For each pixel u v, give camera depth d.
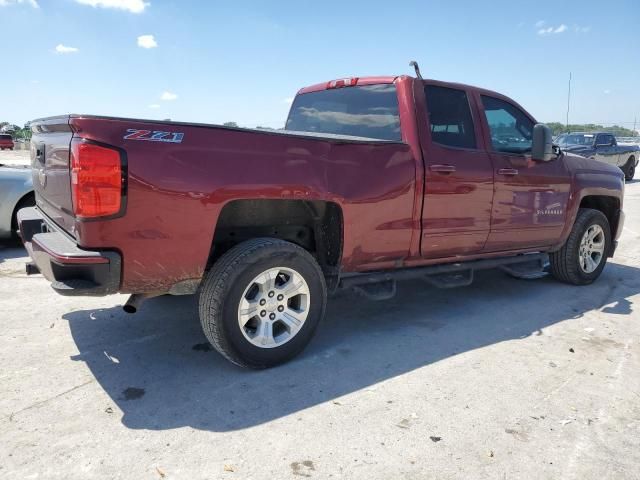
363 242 3.88
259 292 3.46
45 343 3.92
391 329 4.42
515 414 3.04
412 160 4.09
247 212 3.69
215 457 2.57
